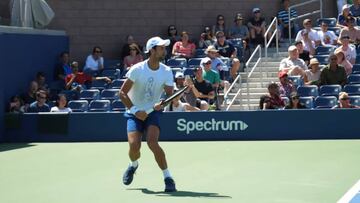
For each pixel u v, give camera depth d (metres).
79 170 13.37
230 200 9.91
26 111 20.09
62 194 10.82
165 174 10.70
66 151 16.44
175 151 15.80
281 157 14.38
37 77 22.33
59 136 18.52
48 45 23.67
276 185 11.11
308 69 21.09
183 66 22.58
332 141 16.91
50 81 23.62
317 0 25.66
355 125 17.38
